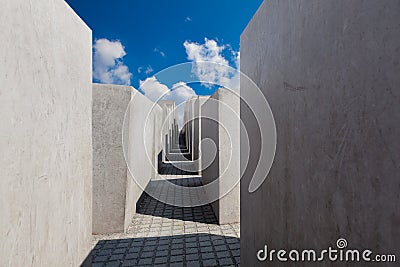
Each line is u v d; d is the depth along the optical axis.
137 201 6.03
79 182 2.13
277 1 2.00
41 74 1.54
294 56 1.70
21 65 1.34
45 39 1.59
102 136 4.64
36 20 1.49
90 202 2.41
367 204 1.03
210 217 5.55
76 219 2.06
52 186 1.66
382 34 0.95
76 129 2.07
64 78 1.85
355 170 1.10
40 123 1.52
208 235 4.55
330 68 1.28
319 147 1.39
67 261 1.88
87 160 2.33
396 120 0.89
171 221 5.31
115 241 4.32
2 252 1.18
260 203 2.40
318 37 1.40
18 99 1.32
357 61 1.08
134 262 3.64
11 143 1.26
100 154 4.64
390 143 0.91
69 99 1.94
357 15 1.08
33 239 1.43
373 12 0.99
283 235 1.88
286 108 1.84
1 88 1.19
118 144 4.69
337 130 1.23
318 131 1.40
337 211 1.23
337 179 1.23
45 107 1.58
